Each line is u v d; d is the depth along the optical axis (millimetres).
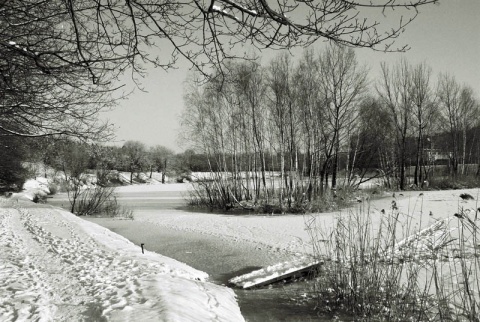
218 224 20953
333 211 24203
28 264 9531
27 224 17422
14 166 33219
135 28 4395
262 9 4043
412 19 3762
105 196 30516
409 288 7746
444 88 47531
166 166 100812
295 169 29438
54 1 5176
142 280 7801
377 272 8258
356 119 30391
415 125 42625
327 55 29453
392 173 41438
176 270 9398
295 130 28688
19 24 4910
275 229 18453
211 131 30500
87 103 6820
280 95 28297
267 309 8336
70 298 6742
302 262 11273
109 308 6039
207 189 32406
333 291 8695
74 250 11406
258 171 32781
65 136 7344
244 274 10727
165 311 5746
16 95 5789
